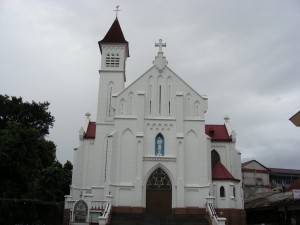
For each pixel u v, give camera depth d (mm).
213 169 50844
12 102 65750
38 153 55688
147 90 49938
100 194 48594
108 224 38188
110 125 52188
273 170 91688
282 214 43344
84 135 53656
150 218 40938
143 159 46812
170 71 50906
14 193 47094
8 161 45219
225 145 55500
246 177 83438
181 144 47344
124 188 45656
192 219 40812
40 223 41031
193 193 46281
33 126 68812
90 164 52469
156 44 51750
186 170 47125
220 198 47375
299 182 57344
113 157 46312
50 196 59625
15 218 37938
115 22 58969
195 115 49406
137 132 47531
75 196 50469
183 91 50281
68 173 73688
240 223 48094
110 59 55781
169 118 48656
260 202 55312
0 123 64312
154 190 46406
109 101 53594
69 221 39812
